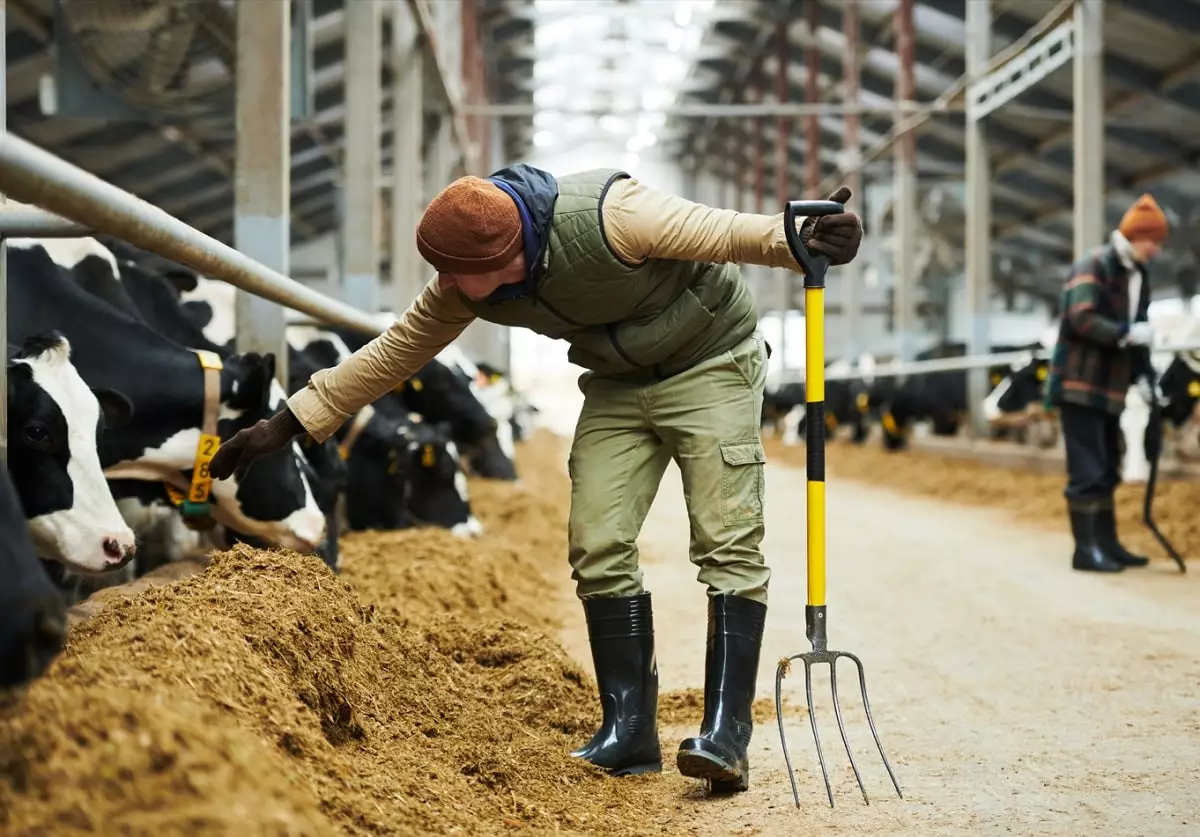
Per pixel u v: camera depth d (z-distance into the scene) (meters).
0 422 2.79
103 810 1.51
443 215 2.49
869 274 29.55
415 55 10.34
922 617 5.32
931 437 18.14
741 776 2.80
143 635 2.14
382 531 6.59
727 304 2.92
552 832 2.32
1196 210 18.72
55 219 2.57
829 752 3.25
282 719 2.12
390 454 6.69
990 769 3.06
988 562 7.00
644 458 3.00
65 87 6.81
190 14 6.32
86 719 1.65
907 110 17.47
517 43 26.05
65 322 4.03
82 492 3.25
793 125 26.45
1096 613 5.29
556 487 12.05
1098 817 2.65
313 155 19.62
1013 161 19.70
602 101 32.12
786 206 2.67
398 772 2.39
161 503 4.55
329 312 4.43
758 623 2.90
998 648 4.63
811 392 2.78
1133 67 15.27
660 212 2.63
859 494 12.17
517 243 2.54
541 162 38.50
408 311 2.81
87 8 6.36
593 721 3.21
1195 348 7.99
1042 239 24.86
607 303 2.71
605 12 23.61
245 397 4.18
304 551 4.34
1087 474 6.54
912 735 3.42
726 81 28.50
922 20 18.05
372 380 2.84
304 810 1.72
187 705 1.84
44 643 1.80
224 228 22.14
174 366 4.11
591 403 3.03
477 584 5.09
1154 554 7.08
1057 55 11.33
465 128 16.78
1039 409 14.21
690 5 23.83
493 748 2.77
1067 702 3.77
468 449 9.98
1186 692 3.87
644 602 3.01
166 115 7.03
